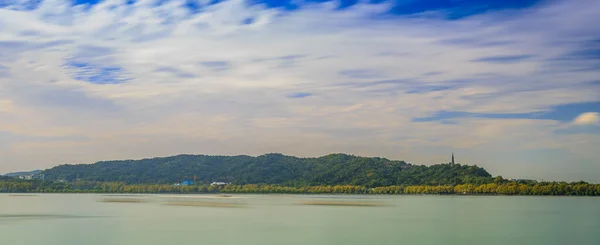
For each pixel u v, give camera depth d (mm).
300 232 122438
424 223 144375
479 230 128375
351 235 117500
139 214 174375
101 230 125562
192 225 137250
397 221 150375
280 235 117125
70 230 125375
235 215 171125
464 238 114250
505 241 110125
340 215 172000
